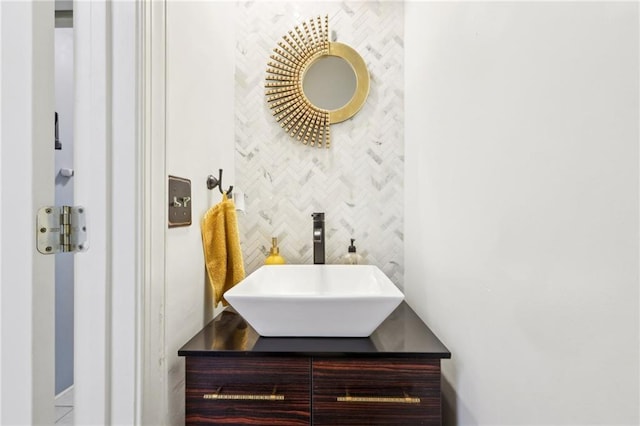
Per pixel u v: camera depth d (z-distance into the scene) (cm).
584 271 47
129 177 72
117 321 72
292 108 157
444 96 103
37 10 64
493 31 73
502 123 69
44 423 65
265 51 158
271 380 88
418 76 132
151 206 76
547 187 55
